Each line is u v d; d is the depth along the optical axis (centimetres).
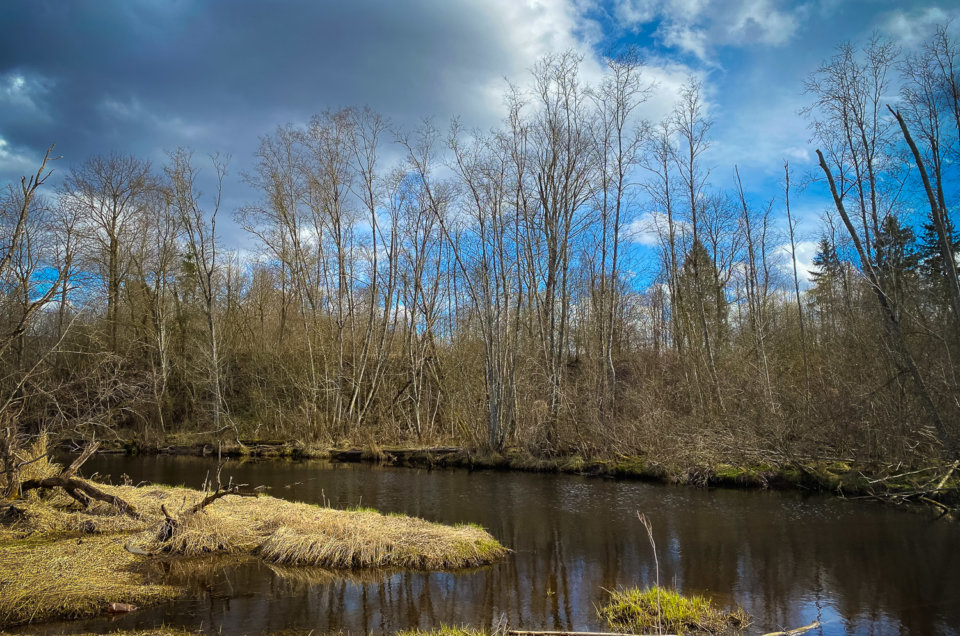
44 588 855
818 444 1841
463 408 2738
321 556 1023
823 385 2078
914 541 1171
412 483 1980
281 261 3531
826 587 927
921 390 1548
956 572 988
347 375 3372
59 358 2192
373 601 864
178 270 3666
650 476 1997
